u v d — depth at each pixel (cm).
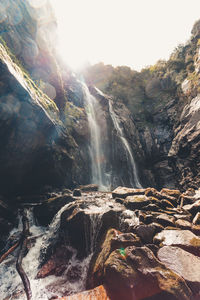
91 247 468
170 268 306
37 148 792
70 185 1147
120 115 2230
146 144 2228
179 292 248
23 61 984
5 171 697
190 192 702
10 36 878
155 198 647
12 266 479
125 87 2714
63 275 434
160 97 2350
